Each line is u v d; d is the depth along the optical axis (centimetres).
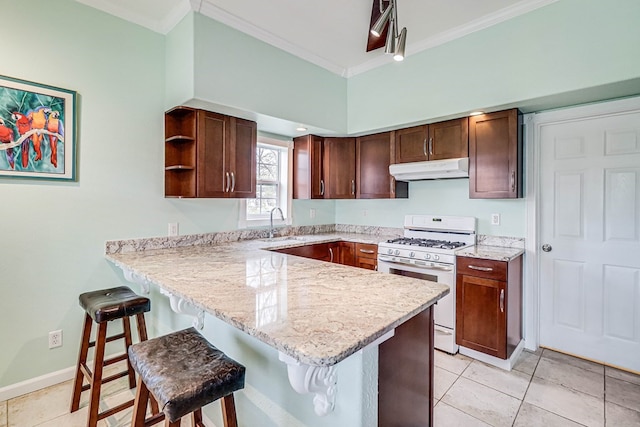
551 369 243
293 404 130
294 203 388
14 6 199
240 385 119
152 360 122
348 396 109
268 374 141
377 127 327
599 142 248
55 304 220
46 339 217
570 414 189
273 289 142
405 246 293
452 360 257
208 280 158
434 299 132
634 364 238
